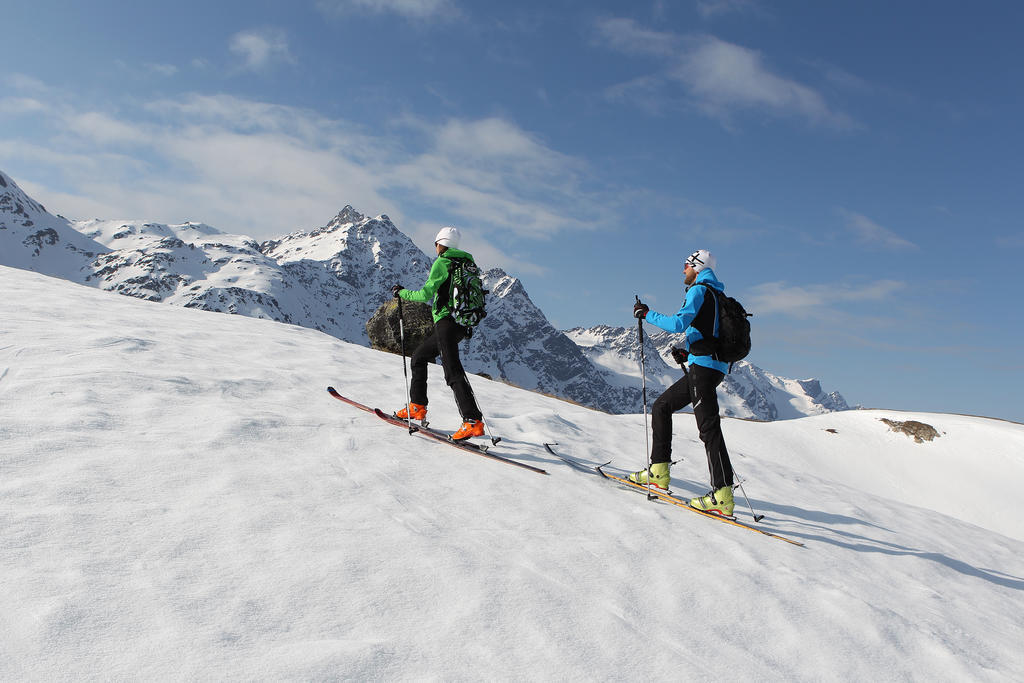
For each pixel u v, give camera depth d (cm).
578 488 585
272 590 319
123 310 1181
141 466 457
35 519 350
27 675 232
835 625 398
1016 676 387
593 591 380
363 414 732
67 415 539
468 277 653
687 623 364
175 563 331
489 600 343
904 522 802
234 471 478
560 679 284
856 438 4469
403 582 348
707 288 584
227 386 745
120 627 270
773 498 758
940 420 4672
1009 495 3788
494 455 638
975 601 521
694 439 1104
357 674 261
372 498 470
